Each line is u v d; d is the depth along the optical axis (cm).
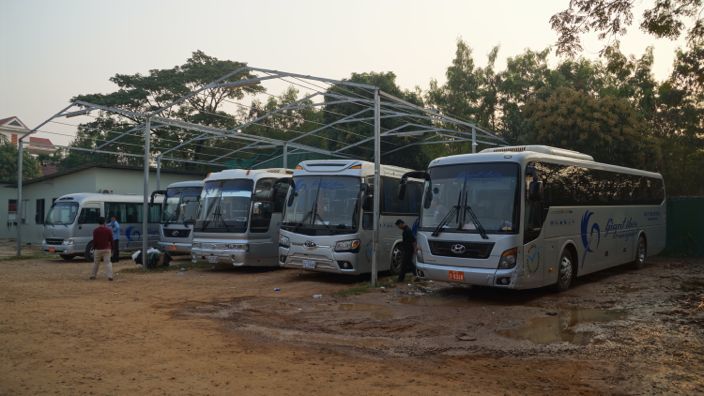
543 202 1187
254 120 2039
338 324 956
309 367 683
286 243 1530
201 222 1789
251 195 1727
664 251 2233
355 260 1436
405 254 1471
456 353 768
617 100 2208
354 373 659
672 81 1495
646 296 1230
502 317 1009
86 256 2208
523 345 809
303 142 4091
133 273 1723
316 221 1489
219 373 649
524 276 1107
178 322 954
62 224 2197
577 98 2223
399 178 1661
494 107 3462
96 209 2264
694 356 746
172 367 671
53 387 587
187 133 3167
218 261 1728
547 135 2208
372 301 1188
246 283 1484
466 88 3500
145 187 1833
